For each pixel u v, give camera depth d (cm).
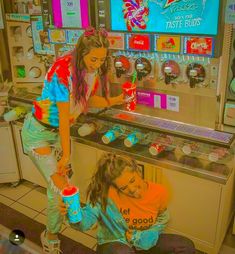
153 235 166
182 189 204
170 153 210
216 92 186
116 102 219
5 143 277
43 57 276
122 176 149
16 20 271
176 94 200
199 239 213
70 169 245
